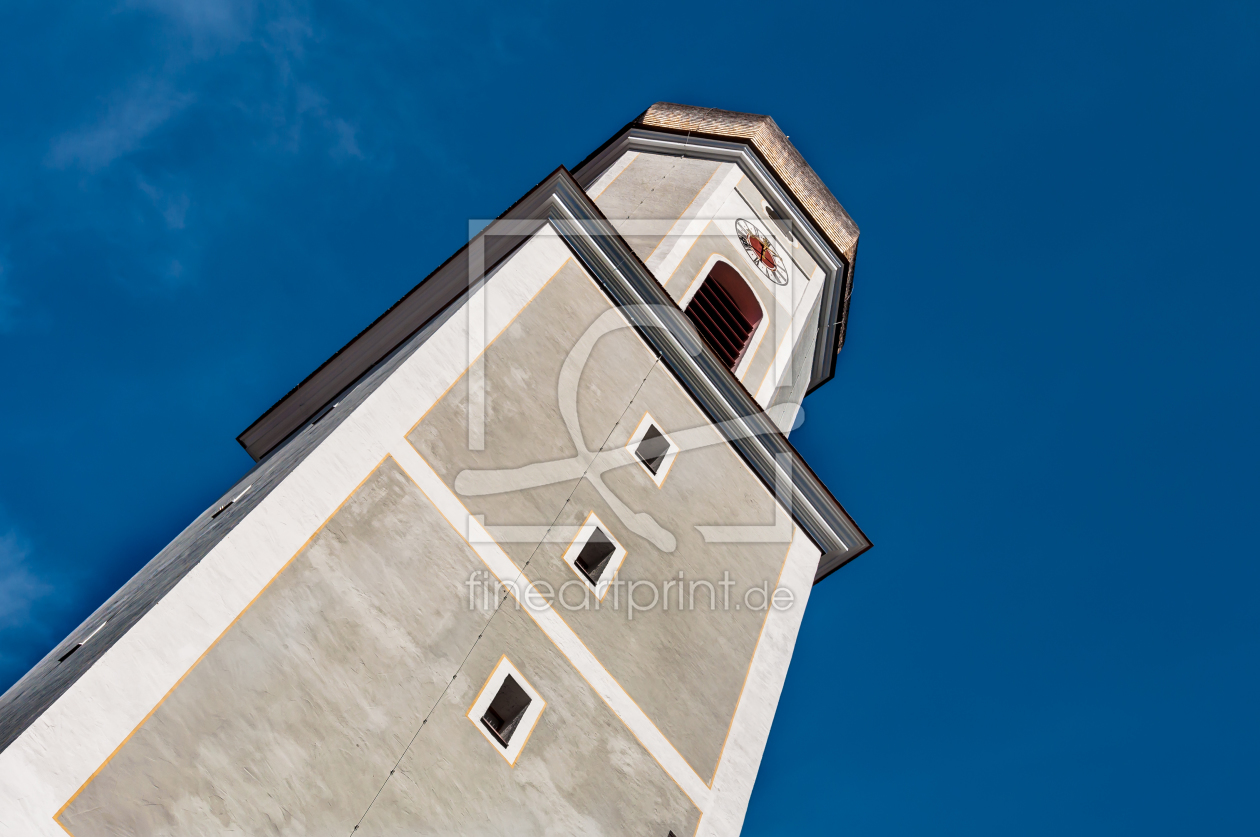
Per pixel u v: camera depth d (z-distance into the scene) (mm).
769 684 18891
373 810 13188
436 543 15883
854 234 30406
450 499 16500
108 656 12570
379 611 14727
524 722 15164
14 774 11367
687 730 17094
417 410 17031
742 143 29422
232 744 12695
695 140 29375
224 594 13664
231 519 15914
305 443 18078
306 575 14406
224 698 12945
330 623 14211
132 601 16672
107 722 12117
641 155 28750
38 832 11180
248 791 12500
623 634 17312
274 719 13125
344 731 13531
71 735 11867
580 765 15375
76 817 11445
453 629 15273
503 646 15641
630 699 16672
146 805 11844
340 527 15102
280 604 13984
